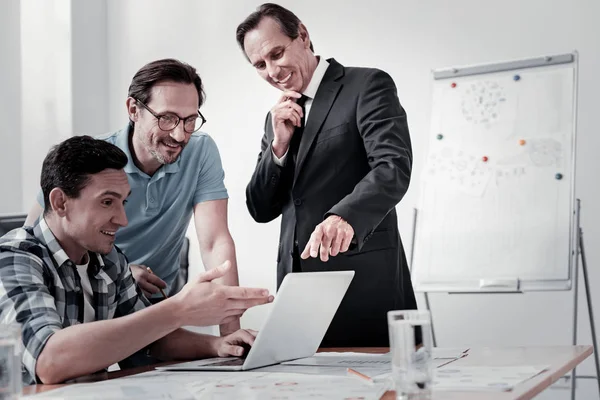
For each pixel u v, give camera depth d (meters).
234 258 2.07
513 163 2.81
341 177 2.01
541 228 2.71
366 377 1.14
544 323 3.15
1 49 3.98
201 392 1.06
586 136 3.11
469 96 2.95
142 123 1.87
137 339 1.26
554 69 2.82
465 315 3.29
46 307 1.33
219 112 3.87
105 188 1.44
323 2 3.64
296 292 1.33
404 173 1.84
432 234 2.87
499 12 3.30
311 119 2.02
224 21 3.89
